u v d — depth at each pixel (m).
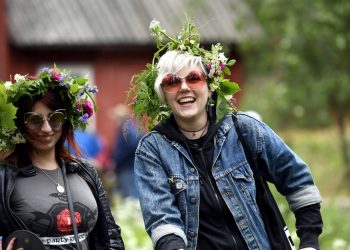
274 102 27.70
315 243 7.68
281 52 25.08
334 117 39.69
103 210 7.65
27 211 7.19
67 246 7.26
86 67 30.34
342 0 24.03
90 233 7.59
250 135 7.64
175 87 7.52
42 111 7.36
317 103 26.52
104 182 19.45
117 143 21.47
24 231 6.98
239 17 27.44
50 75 7.42
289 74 25.42
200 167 7.55
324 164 33.19
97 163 19.59
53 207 7.26
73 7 30.69
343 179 28.12
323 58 24.89
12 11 30.16
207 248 7.42
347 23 24.30
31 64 30.00
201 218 7.47
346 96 25.73
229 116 7.71
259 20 25.44
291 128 29.05
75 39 29.61
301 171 7.73
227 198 7.47
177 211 7.41
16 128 7.36
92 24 30.06
